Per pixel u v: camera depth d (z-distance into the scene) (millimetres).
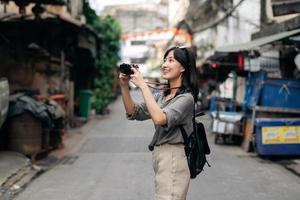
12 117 9758
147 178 8609
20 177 8273
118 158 10977
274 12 8242
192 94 3508
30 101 9945
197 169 3561
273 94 11539
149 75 52031
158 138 3477
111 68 24422
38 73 14500
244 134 12633
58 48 16062
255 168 9734
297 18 12477
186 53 3514
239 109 15078
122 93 3582
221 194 7434
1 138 9898
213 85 25469
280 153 10719
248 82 12789
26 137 9805
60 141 12219
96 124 19359
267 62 12891
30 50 13875
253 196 7336
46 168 9609
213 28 27922
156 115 3229
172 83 3545
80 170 9445
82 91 20188
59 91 15805
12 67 13633
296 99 11508
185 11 29688
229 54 15914
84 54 20484
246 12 22766
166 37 40375
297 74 12430
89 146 13016
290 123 10734
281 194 7496
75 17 18188
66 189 7746
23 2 11812
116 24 25469
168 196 3371
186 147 3469
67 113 16641
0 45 13367
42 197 7199
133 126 18531
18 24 14117
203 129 3668
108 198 7148
